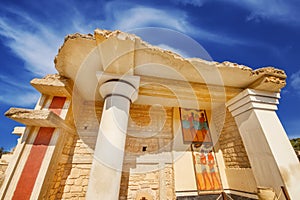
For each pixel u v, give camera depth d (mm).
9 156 3041
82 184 3629
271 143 3418
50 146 3008
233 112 4406
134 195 3818
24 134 3002
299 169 3242
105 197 2295
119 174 2531
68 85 3406
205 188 4266
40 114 2697
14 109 2670
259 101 3887
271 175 3250
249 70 3561
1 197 2420
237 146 4336
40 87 3287
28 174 2693
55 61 3080
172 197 4027
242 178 4027
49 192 2977
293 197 2900
